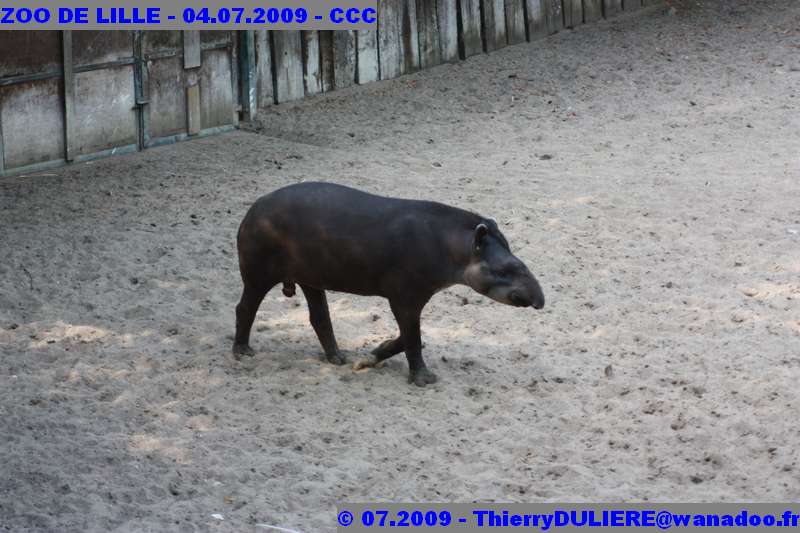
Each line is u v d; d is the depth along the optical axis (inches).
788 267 634.8
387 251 474.9
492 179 811.4
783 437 449.1
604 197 762.2
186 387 491.8
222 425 457.7
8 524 374.0
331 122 991.0
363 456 434.6
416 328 492.7
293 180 808.9
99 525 376.8
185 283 611.8
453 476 419.8
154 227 698.8
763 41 1272.1
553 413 473.7
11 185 787.4
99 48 850.8
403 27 1141.7
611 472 425.4
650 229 700.0
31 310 569.9
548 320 572.4
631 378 504.1
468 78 1141.7
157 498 399.5
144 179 808.9
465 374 510.0
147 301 585.9
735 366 512.7
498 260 467.2
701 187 785.6
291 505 396.8
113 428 450.3
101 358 515.8
